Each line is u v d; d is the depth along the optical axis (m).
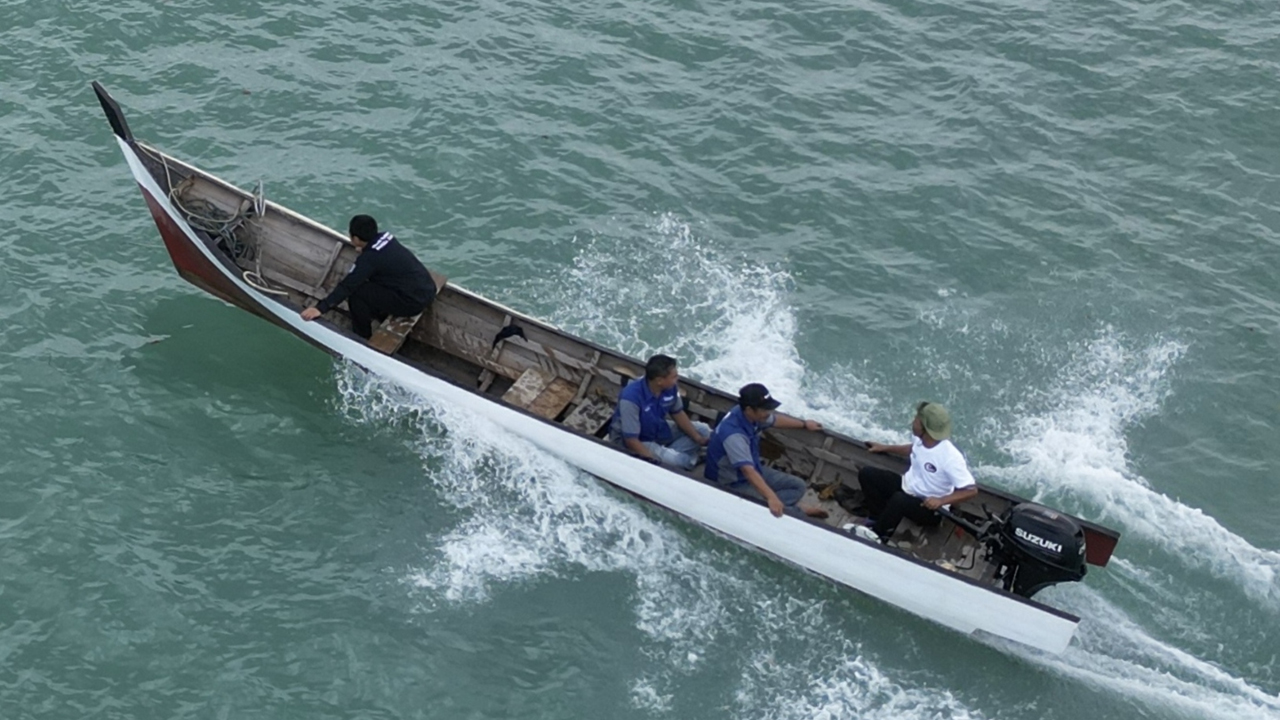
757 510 14.66
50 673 13.73
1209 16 24.86
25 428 16.39
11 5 23.08
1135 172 21.70
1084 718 13.90
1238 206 21.14
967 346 18.72
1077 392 18.12
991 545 14.10
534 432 15.91
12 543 14.98
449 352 17.28
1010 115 22.56
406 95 22.02
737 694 14.03
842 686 14.15
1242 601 15.27
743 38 23.86
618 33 23.73
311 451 16.48
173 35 22.84
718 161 21.42
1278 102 22.95
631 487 15.66
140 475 16.02
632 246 19.91
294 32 23.14
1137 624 14.98
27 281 18.39
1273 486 16.94
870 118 22.39
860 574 14.62
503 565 15.24
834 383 18.09
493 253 19.64
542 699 13.90
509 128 21.56
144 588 14.66
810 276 19.64
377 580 14.99
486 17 23.81
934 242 20.28
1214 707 14.04
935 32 24.30
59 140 20.78
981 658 14.48
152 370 17.38
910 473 14.40
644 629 14.64
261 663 14.02
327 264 17.44
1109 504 16.52
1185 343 18.83
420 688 13.91
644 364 16.17
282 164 20.69
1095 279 19.80
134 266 18.94
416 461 16.39
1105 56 23.81
